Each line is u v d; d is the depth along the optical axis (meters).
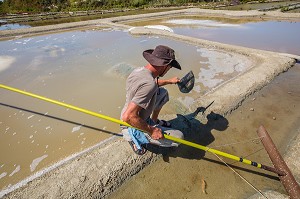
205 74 4.80
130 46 6.86
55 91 4.30
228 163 2.62
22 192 2.21
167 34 7.68
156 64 1.93
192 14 12.83
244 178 2.44
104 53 6.30
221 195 2.27
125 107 2.27
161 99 2.59
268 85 4.26
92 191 2.24
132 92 1.95
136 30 8.40
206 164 2.62
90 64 5.53
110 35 8.34
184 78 2.61
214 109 3.46
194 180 2.44
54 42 7.63
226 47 6.20
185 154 2.75
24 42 7.74
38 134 3.15
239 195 2.26
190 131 3.08
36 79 4.83
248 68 4.95
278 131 3.10
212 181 2.42
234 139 2.99
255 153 2.76
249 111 3.54
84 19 12.78
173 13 12.64
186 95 3.99
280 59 5.17
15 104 3.87
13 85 4.59
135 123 1.96
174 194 2.30
